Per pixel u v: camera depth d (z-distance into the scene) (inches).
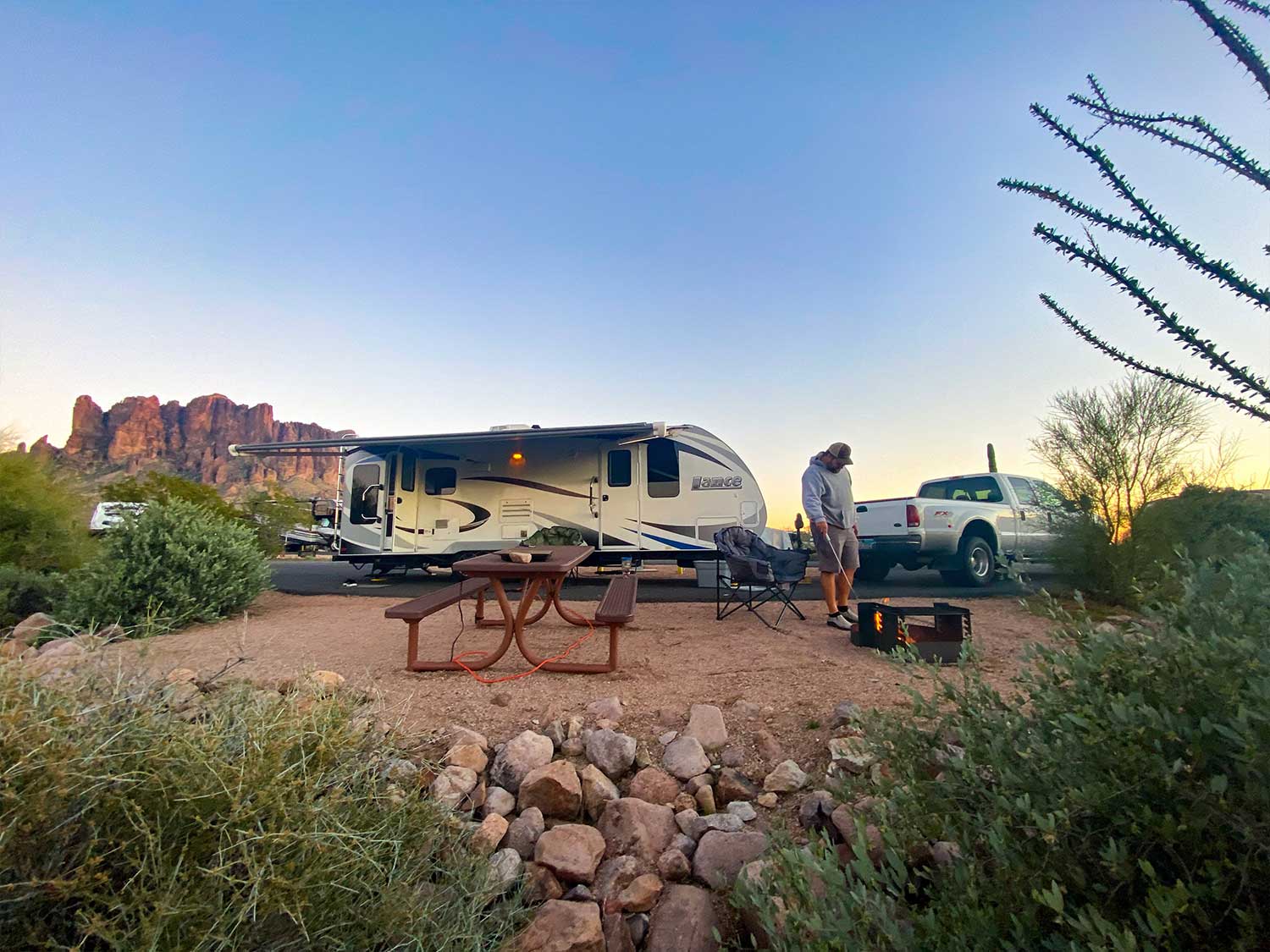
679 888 94.7
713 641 209.2
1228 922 51.3
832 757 117.3
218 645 208.7
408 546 447.5
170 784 69.6
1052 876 54.1
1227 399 47.2
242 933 63.1
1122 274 47.9
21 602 267.4
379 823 82.4
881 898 56.6
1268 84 45.2
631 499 437.4
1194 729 54.6
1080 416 281.4
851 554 234.2
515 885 94.9
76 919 61.2
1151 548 252.1
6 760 63.6
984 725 72.9
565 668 170.4
